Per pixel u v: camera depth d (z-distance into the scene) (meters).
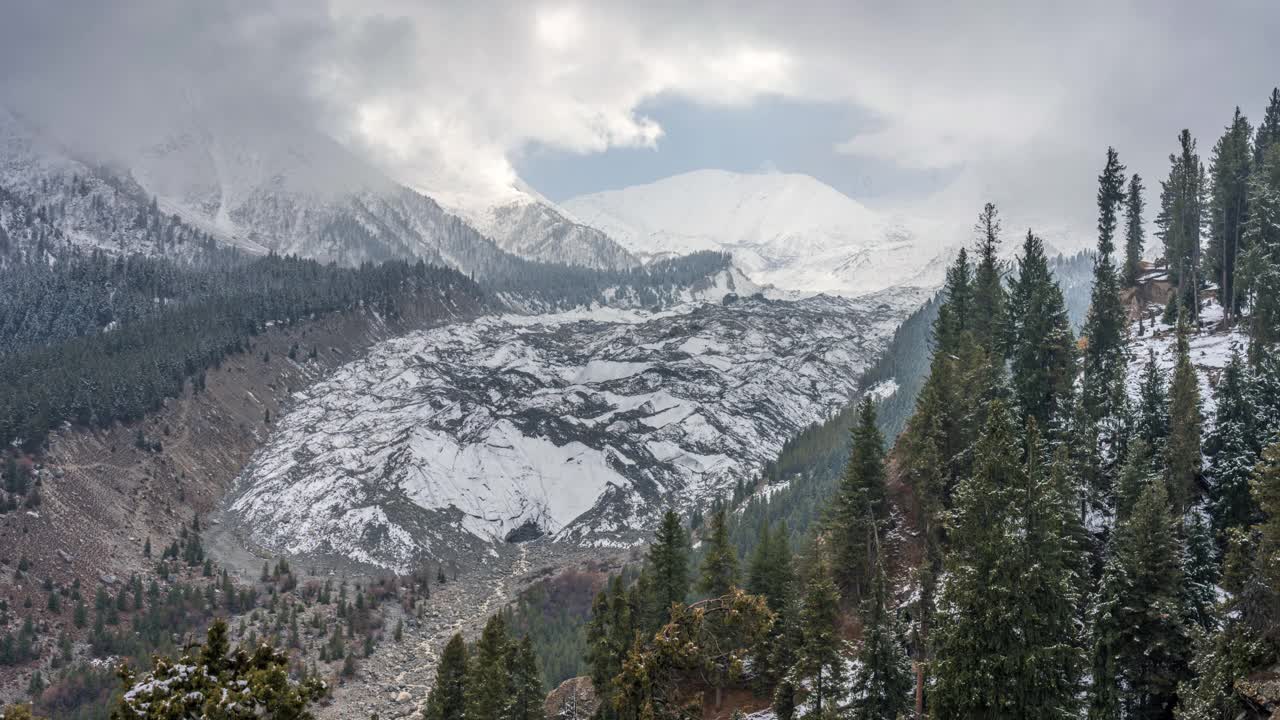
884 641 57.31
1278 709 41.78
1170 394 75.44
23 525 159.12
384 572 180.12
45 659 133.00
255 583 168.38
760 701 69.38
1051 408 82.50
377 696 129.62
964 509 49.94
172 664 29.80
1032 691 45.44
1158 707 55.81
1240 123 119.12
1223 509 66.81
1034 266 99.31
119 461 196.00
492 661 76.94
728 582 83.69
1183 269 115.12
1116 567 56.81
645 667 42.44
